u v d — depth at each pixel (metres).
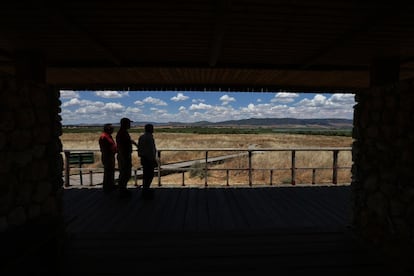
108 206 5.12
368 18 2.36
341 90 6.19
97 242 3.49
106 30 2.71
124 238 3.62
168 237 3.65
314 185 7.11
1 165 2.47
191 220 4.34
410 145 2.65
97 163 13.77
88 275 2.71
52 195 3.29
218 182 9.77
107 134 6.20
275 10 2.24
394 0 2.03
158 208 4.99
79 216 4.51
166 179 10.58
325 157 12.79
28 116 2.86
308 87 6.07
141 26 2.60
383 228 3.05
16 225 2.66
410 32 2.69
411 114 2.64
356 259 3.07
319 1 2.07
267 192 6.32
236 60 4.00
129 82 5.82
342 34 2.81
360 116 3.58
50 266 2.70
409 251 2.63
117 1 2.08
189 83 5.82
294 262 2.99
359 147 3.60
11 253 2.05
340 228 3.98
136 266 2.89
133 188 6.70
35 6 2.16
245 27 2.63
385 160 3.04
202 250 3.27
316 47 3.29
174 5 2.15
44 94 3.16
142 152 5.43
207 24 2.54
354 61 3.98
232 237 3.67
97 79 5.48
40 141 3.06
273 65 4.27
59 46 3.30
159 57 3.85
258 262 2.98
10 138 2.58
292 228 3.99
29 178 2.86
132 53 3.63
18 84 2.71
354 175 3.71
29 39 3.03
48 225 2.69
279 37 2.92
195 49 3.41
